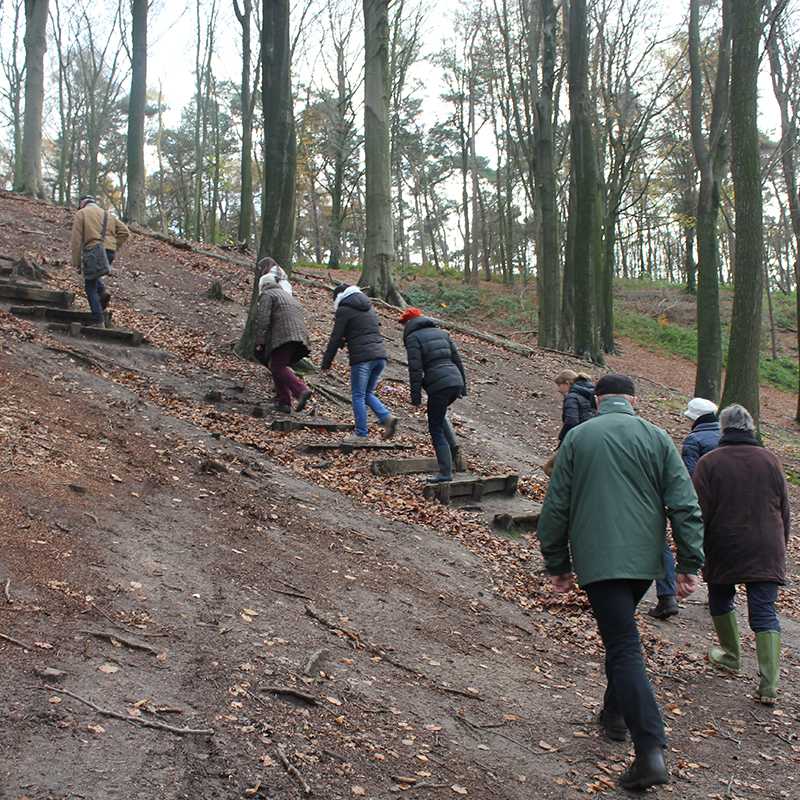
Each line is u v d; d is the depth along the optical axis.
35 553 4.62
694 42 17.69
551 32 19.73
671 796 3.85
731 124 13.16
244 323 13.40
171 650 4.07
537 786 3.71
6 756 3.00
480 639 5.34
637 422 4.04
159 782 3.07
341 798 3.25
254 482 7.04
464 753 3.86
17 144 36.25
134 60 21.84
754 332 13.24
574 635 5.82
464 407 13.00
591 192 19.75
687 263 37.56
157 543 5.33
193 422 8.25
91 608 4.25
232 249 21.42
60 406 7.45
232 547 5.63
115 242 10.88
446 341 8.29
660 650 5.95
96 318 10.59
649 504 3.89
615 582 3.83
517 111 25.23
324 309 16.44
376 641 4.88
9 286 10.70
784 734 4.80
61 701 3.39
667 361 28.52
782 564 5.32
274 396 10.13
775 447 18.19
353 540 6.46
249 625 4.58
